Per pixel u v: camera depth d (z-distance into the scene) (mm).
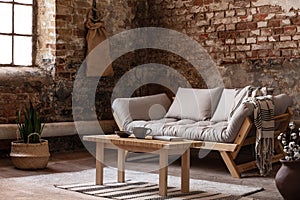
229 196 6496
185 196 6484
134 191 6648
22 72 8906
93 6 9430
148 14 9977
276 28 8727
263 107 7496
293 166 6145
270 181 7223
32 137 7824
